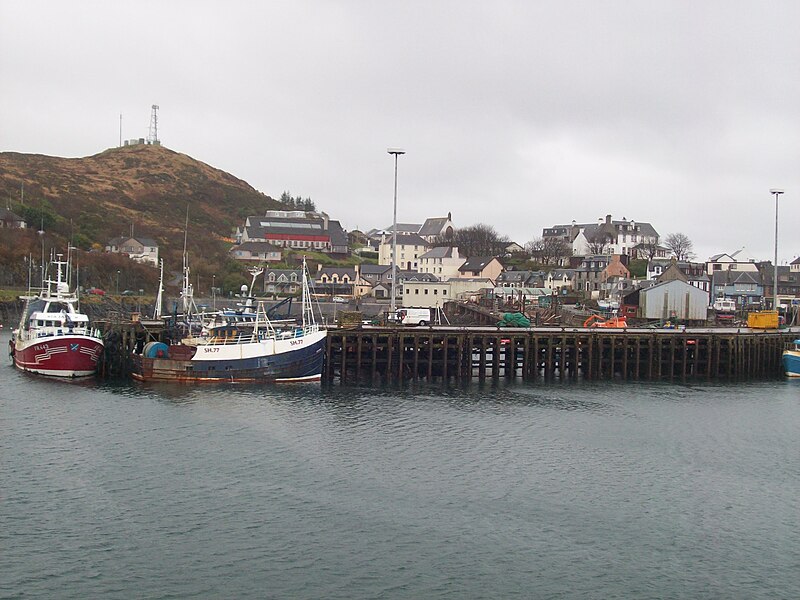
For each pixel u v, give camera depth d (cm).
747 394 9388
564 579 4259
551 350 10388
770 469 6181
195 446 6412
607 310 16512
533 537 4759
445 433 6988
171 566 4306
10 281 18538
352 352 10250
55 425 7000
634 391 9412
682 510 5247
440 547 4597
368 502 5247
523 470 5975
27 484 5434
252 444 6506
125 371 9831
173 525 4822
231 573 4244
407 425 7256
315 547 4566
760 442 6981
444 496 5384
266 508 5106
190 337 9844
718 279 19988
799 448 6812
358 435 6869
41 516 4900
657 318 14462
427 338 10244
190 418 7350
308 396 8562
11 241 19925
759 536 4856
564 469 6031
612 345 10425
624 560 4491
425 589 4125
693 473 6028
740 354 10956
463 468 5991
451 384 9681
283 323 11138
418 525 4894
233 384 9156
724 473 6050
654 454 6506
